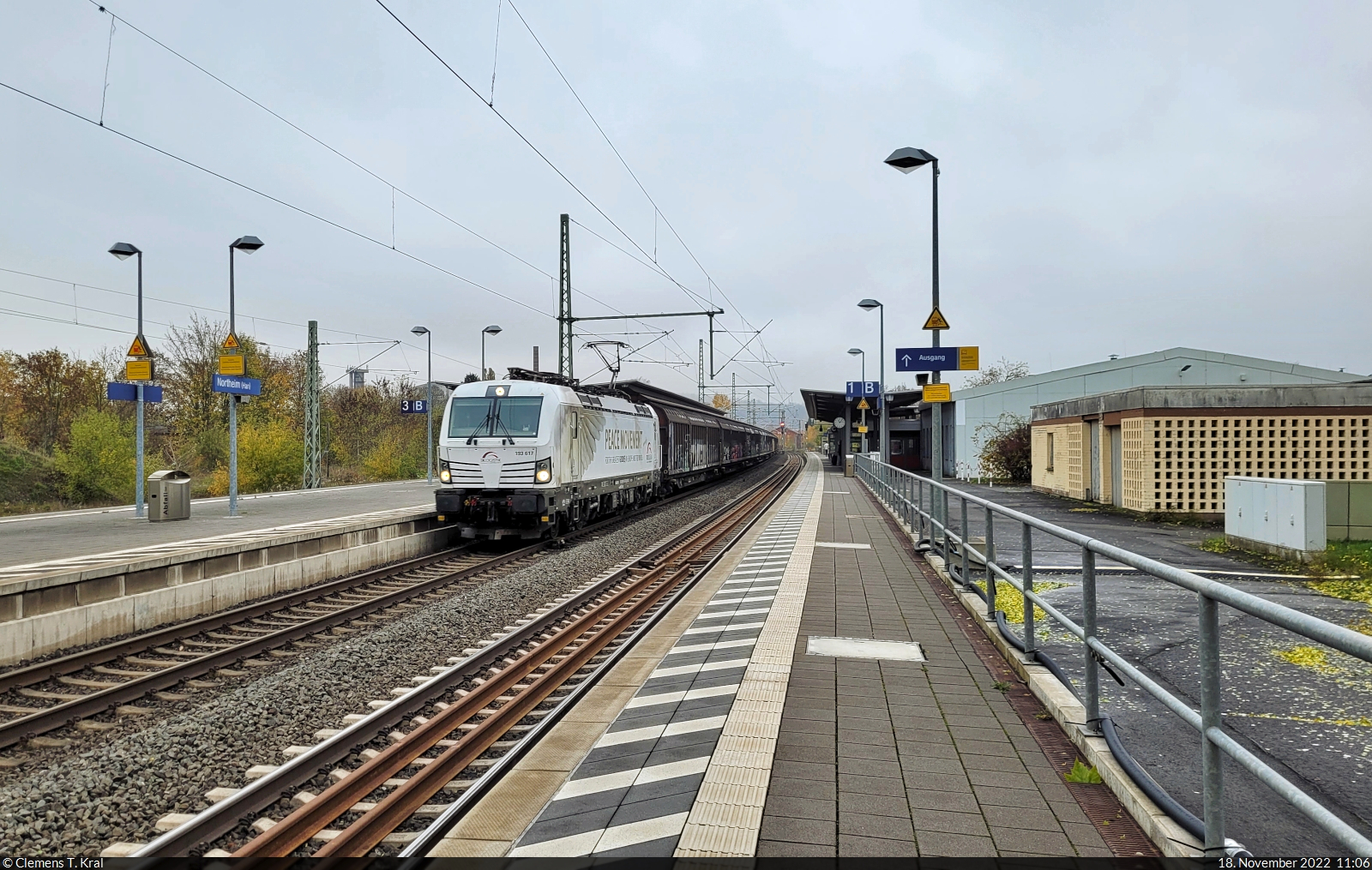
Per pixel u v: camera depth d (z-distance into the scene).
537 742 5.61
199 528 17.06
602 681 6.98
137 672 8.48
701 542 17.83
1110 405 23.09
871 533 17.22
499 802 4.52
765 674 6.38
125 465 31.19
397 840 4.44
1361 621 8.80
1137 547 15.23
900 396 47.75
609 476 21.23
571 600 11.15
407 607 11.67
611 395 22.59
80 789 5.04
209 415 43.38
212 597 11.55
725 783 4.32
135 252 20.34
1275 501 13.72
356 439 54.38
